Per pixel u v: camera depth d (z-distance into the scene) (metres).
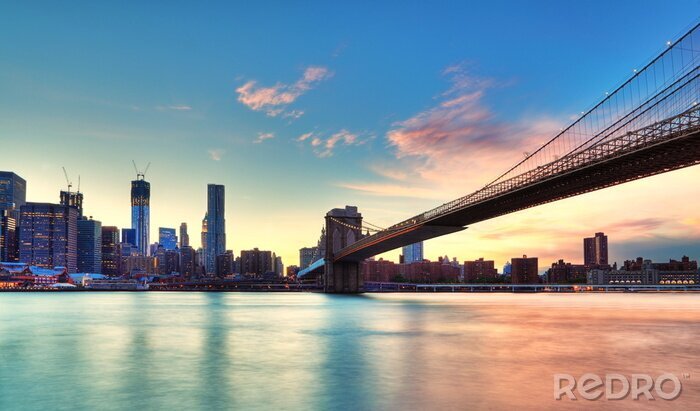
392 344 39.47
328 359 32.31
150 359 33.03
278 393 23.50
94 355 35.00
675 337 43.62
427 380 25.48
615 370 27.67
